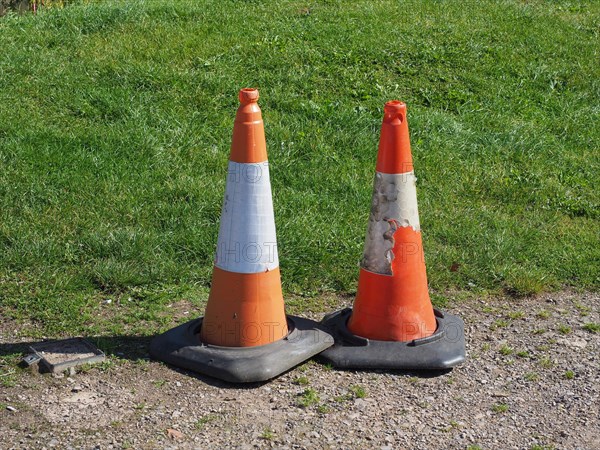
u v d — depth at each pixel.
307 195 5.40
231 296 4.10
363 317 4.22
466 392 4.07
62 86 6.30
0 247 4.80
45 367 4.08
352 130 6.08
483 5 8.80
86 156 5.57
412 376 4.14
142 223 5.05
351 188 5.50
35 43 6.96
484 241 5.09
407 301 4.20
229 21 7.68
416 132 6.14
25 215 5.05
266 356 4.06
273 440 3.78
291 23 7.73
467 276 4.84
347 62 6.95
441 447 3.79
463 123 6.38
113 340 4.28
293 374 4.11
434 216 5.32
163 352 4.14
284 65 6.78
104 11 7.59
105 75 6.46
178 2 8.26
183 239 4.92
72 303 4.50
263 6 8.24
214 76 6.48
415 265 4.20
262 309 4.12
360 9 8.30
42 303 4.48
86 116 6.04
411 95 6.69
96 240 4.83
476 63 7.27
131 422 3.84
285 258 4.82
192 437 3.78
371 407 3.96
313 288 4.71
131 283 4.64
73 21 7.38
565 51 7.77
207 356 4.07
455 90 6.79
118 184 5.34
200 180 5.43
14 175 5.33
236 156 4.07
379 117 6.30
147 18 7.62
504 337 4.42
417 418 3.92
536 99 6.93
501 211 5.49
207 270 4.76
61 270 4.69
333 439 3.80
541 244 5.16
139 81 6.38
